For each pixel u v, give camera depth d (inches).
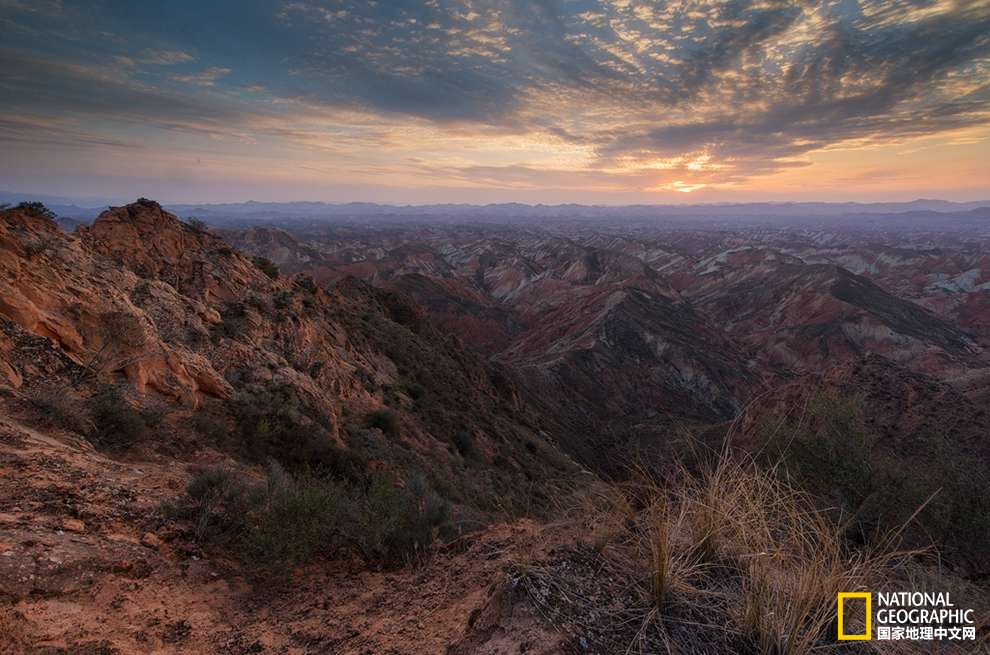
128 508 169.2
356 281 1977.1
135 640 109.2
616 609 83.1
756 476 99.7
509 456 965.8
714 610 82.7
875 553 97.0
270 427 373.7
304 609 132.3
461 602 107.8
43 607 110.3
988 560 174.4
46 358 277.4
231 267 731.4
